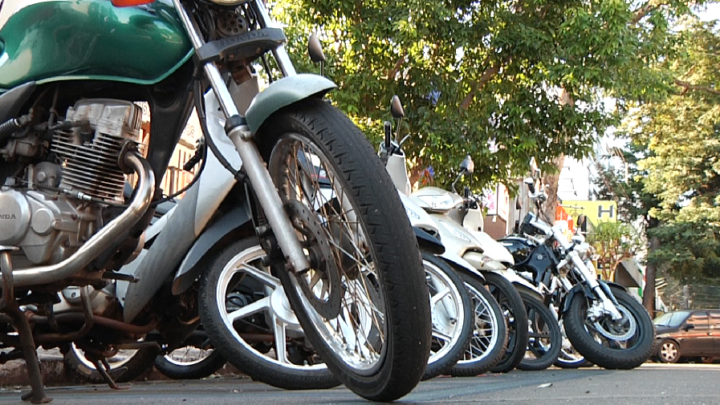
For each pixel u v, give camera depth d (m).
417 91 10.39
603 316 6.89
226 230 3.74
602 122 11.25
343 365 2.64
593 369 7.19
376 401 2.61
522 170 11.07
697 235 33.69
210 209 3.65
